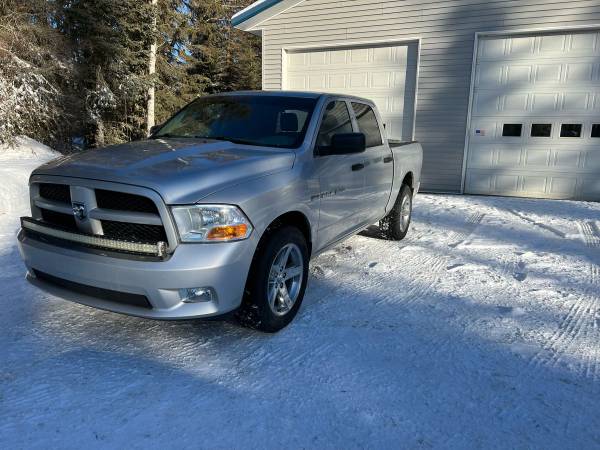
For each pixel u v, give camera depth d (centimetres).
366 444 229
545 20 927
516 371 298
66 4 1345
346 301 406
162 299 275
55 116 1198
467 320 373
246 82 2833
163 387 272
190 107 473
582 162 950
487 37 986
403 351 320
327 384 279
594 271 504
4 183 672
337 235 436
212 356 308
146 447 223
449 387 279
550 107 959
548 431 241
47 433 230
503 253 571
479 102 1016
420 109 1069
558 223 740
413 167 633
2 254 495
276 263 334
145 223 276
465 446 229
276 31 1198
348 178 434
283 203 330
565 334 352
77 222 296
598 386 283
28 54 1142
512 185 1016
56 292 313
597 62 909
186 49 2372
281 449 224
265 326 328
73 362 296
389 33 1073
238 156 335
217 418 246
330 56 1157
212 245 281
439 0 1010
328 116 425
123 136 1770
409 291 435
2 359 296
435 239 638
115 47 1438
